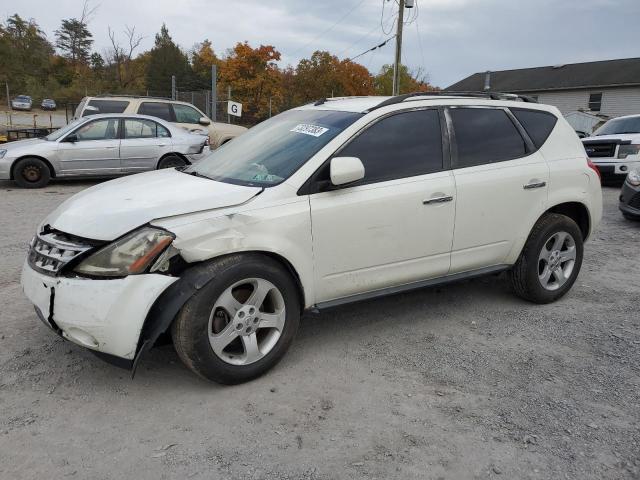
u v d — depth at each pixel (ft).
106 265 9.84
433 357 12.44
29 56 208.54
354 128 12.40
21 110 166.91
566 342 13.32
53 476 8.24
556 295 15.84
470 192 13.60
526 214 14.73
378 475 8.41
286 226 11.10
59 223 10.89
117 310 9.59
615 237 25.05
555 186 15.21
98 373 11.37
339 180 11.32
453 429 9.62
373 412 10.14
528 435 9.43
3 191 35.09
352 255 12.14
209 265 10.37
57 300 9.89
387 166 12.69
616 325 14.39
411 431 9.55
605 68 134.72
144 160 38.11
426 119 13.48
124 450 8.91
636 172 27.25
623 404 10.48
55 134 37.93
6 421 9.59
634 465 8.70
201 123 46.44
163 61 203.00
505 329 14.07
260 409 10.18
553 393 10.88
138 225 10.07
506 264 14.99
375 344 13.09
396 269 12.94
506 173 14.24
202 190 11.37
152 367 11.73
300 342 13.16
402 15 90.53
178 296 9.99
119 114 38.06
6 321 13.78
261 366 11.14
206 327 10.25
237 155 13.62
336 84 156.56
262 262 10.87
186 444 9.11
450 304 15.83
